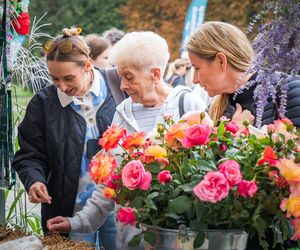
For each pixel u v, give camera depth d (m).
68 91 3.29
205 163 2.30
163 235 2.26
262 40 2.37
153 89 3.09
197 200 2.23
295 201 2.20
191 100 3.10
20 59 3.69
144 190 2.34
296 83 2.81
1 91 3.25
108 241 3.53
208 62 2.82
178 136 2.34
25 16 3.38
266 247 2.30
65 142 3.37
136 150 2.52
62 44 3.22
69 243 2.79
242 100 2.87
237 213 2.22
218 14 18.84
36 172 3.33
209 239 2.23
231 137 2.42
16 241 2.71
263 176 2.29
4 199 3.56
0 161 3.30
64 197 3.39
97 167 2.41
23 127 3.44
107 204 3.12
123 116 3.15
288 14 2.31
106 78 3.50
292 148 2.32
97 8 20.45
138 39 3.03
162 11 20.78
